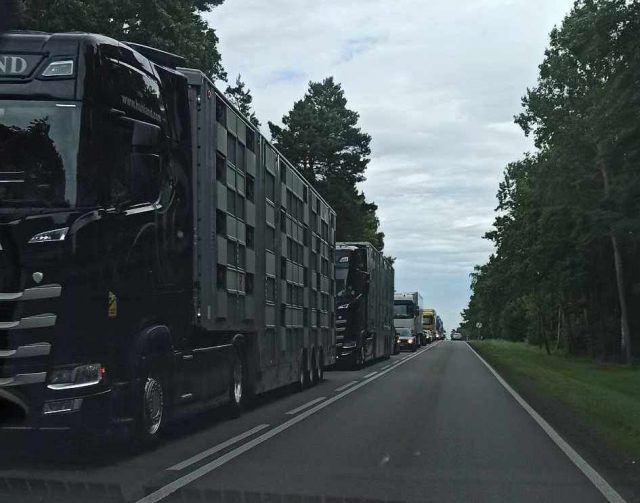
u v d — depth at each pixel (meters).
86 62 8.25
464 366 32.00
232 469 8.59
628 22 23.55
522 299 63.84
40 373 7.67
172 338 10.02
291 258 17.66
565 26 35.56
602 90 25.58
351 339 28.30
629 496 7.50
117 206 8.55
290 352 17.41
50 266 7.75
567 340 49.50
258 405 15.51
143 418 9.20
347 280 28.47
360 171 61.41
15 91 8.11
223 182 12.02
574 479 8.30
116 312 8.54
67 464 8.72
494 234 54.06
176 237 10.13
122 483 7.73
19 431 7.74
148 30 22.45
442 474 8.51
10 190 7.93
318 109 61.53
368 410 14.65
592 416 13.68
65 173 8.03
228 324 12.27
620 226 28.06
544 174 37.38
